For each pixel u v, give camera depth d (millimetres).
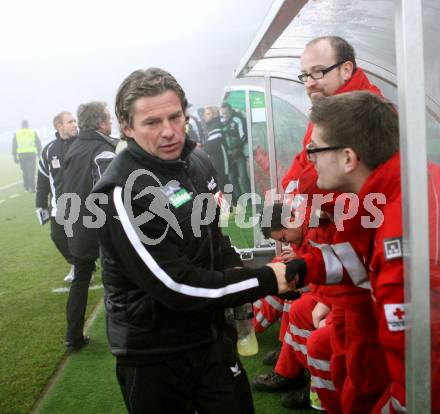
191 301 1310
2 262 6215
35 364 3299
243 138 6754
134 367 1462
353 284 1434
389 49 2639
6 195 13258
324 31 2541
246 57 2975
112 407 2697
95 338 3637
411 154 922
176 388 1469
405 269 984
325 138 1275
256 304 3016
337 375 1789
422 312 971
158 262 1302
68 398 2826
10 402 2840
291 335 2420
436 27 1975
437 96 2115
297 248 1995
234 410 1506
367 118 1234
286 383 2584
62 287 5000
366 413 1656
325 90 1953
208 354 1496
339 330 1759
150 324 1414
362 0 2160
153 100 1304
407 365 1013
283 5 1929
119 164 1369
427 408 1005
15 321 4145
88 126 3188
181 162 1414
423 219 938
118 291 1450
